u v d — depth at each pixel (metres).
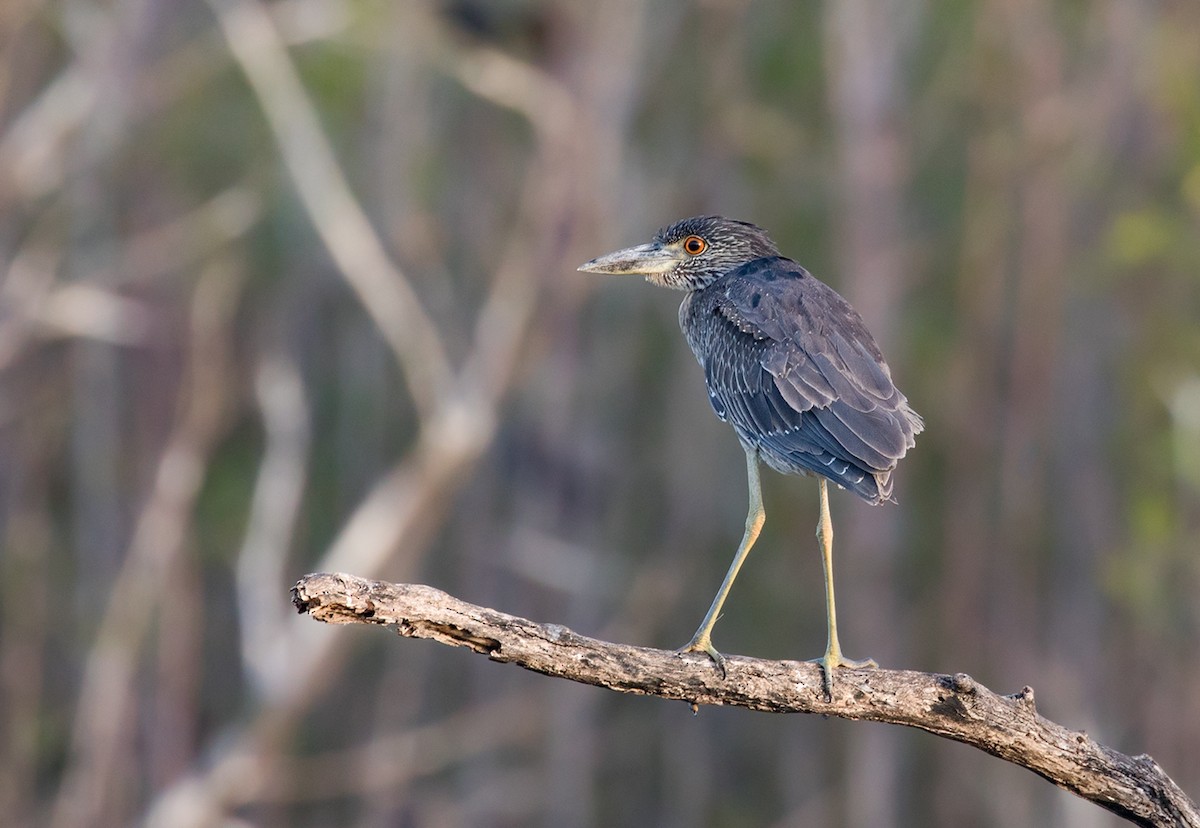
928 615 20.56
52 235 17.94
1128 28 19.45
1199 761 18.48
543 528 18.06
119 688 16.36
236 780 14.65
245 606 14.73
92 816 16.27
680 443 20.27
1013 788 18.58
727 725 20.78
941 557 20.59
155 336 19.48
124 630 16.31
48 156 16.81
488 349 15.36
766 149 20.14
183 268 19.45
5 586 18.97
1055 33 19.89
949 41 20.31
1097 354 20.25
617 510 20.03
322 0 16.27
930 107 20.69
